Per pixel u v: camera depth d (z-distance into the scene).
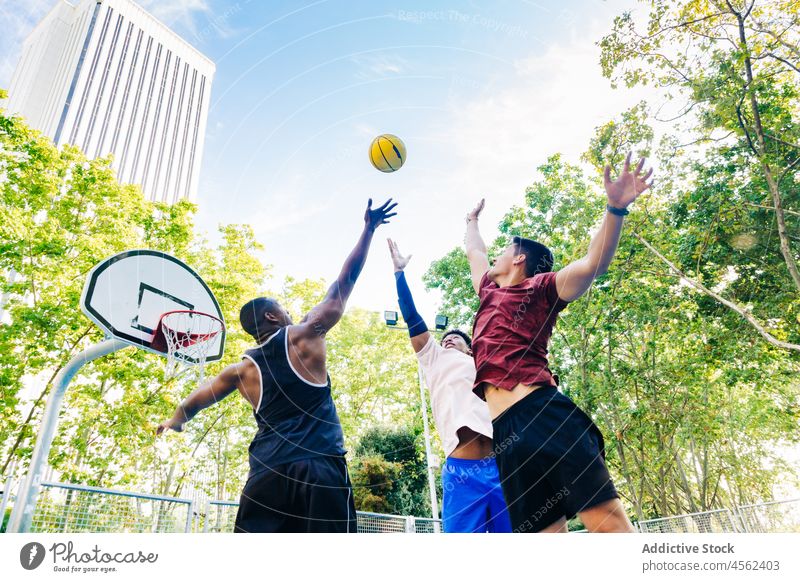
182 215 12.27
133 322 5.85
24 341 10.54
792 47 8.57
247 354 2.69
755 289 11.99
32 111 22.41
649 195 11.28
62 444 10.66
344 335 8.04
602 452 1.80
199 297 6.64
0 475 10.04
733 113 8.98
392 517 5.08
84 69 22.00
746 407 17.73
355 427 7.15
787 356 12.71
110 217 11.60
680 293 12.55
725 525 9.81
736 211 11.08
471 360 3.13
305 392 2.55
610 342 13.04
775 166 10.40
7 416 10.16
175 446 11.25
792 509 9.66
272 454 2.40
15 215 10.30
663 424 13.99
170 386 11.16
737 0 8.12
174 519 4.55
